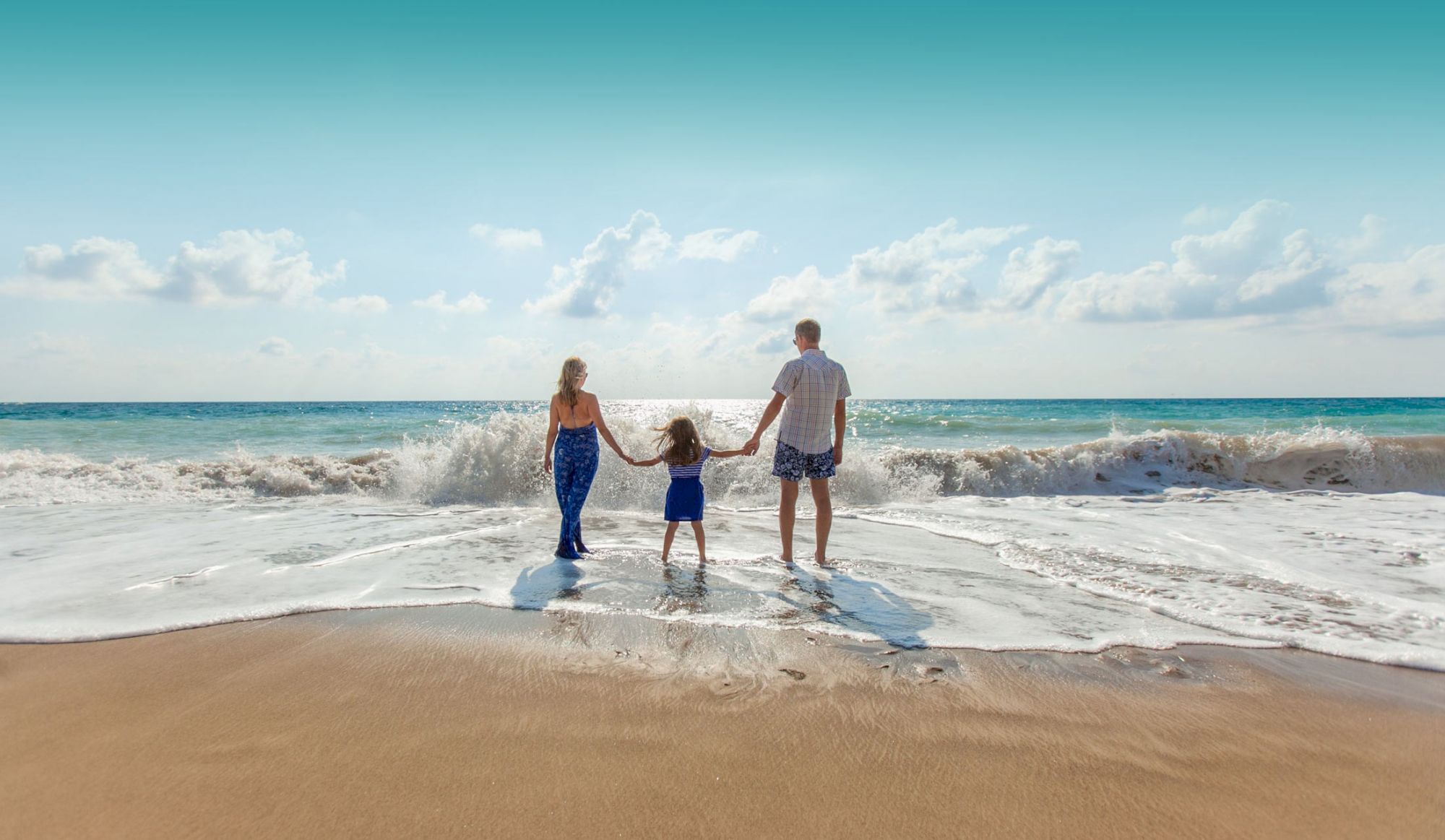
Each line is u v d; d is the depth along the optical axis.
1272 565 5.51
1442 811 2.19
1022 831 2.06
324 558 5.57
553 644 3.60
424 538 6.45
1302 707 2.96
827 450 5.57
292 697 2.93
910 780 2.33
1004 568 5.45
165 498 8.94
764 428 5.58
